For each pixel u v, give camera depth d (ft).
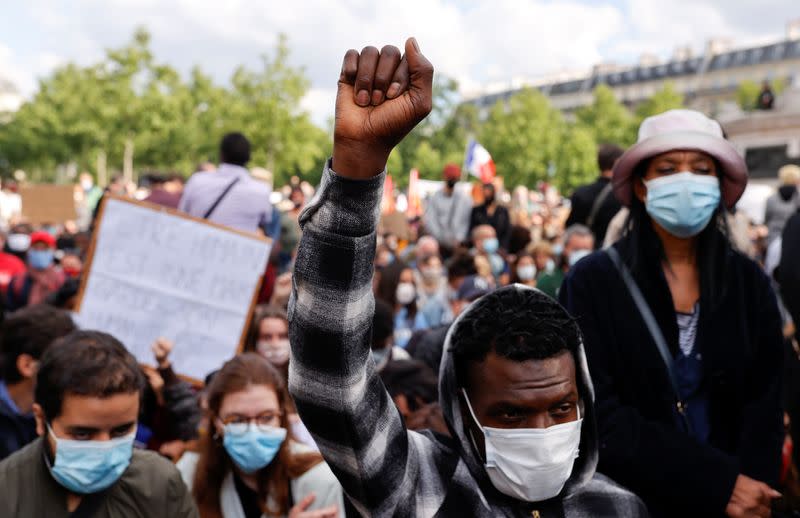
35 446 8.73
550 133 240.32
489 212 40.68
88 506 8.55
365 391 5.64
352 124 5.06
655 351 8.81
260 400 10.48
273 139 165.07
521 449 6.02
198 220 16.84
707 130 9.19
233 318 16.79
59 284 27.25
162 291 16.67
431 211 41.24
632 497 6.76
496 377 6.03
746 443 8.76
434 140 291.17
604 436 8.50
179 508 8.99
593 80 407.85
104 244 16.63
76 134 172.65
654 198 9.02
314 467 10.80
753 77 354.33
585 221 21.75
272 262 23.50
